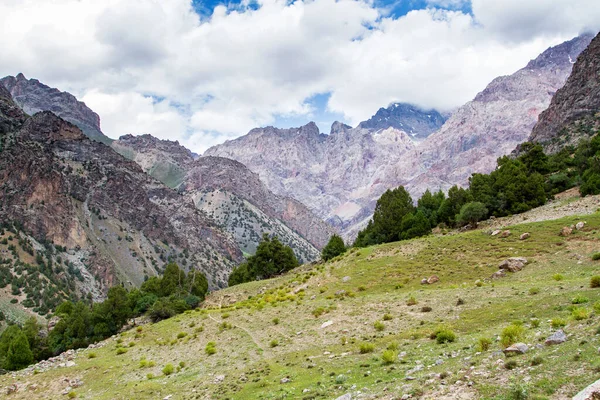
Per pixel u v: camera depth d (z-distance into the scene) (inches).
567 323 1034.7
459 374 853.8
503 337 1005.8
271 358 1556.3
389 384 928.3
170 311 3496.6
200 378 1528.1
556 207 3314.5
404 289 2390.5
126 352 2378.2
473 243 2802.7
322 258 4389.8
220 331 2315.5
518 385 701.9
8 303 7258.9
